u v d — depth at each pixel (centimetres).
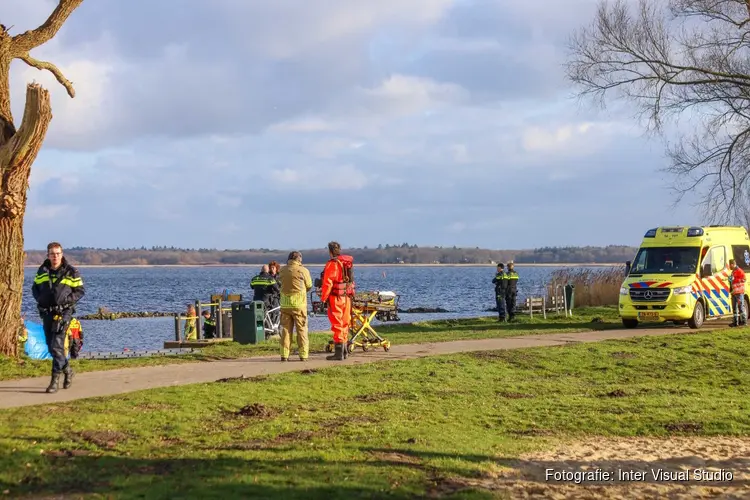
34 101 1398
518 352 1712
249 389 1180
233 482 690
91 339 3122
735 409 1152
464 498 677
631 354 1733
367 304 1730
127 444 828
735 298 2388
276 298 2202
